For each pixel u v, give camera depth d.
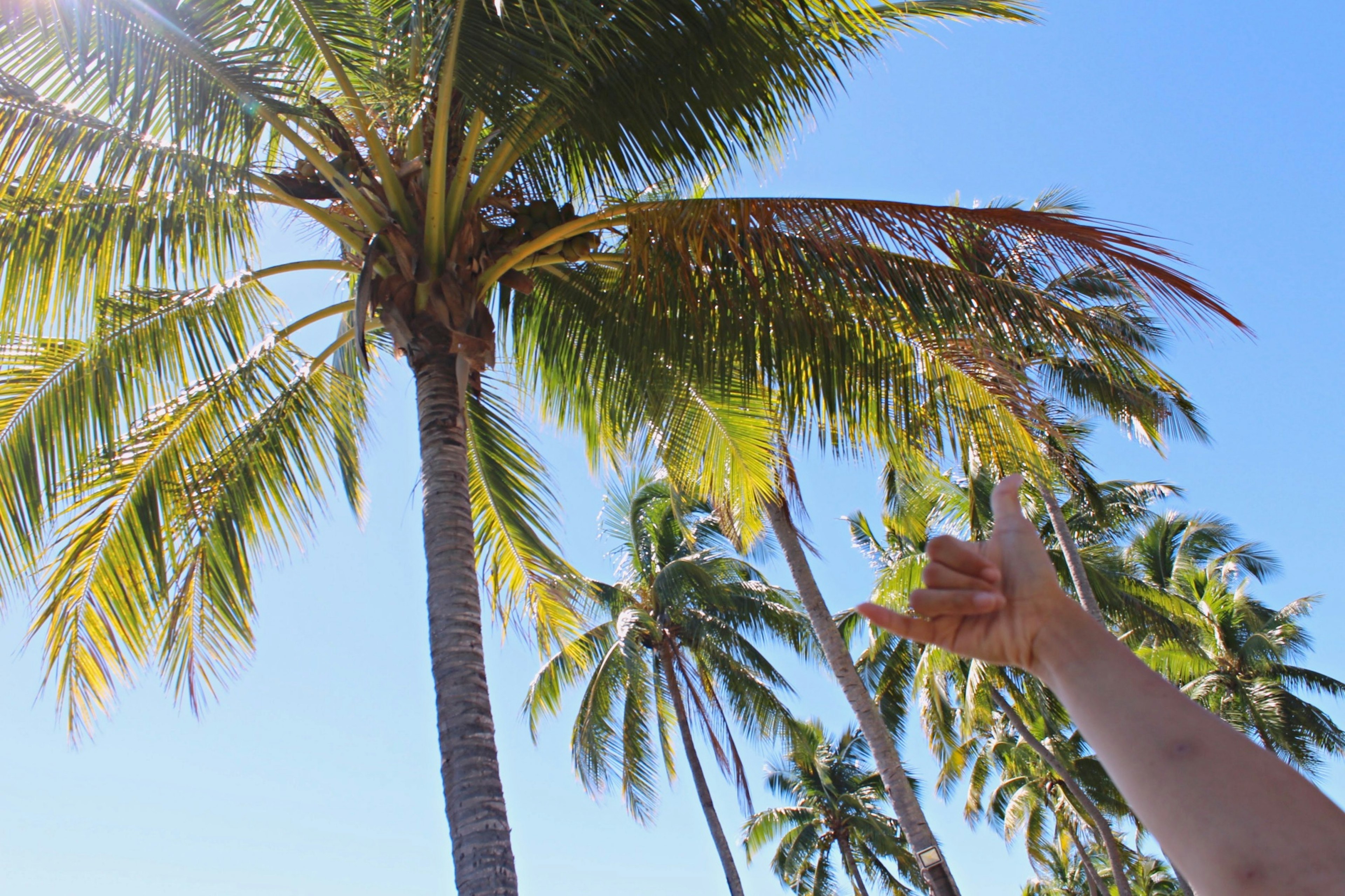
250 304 7.36
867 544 21.48
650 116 6.14
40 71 5.55
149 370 6.55
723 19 5.88
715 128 6.27
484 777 4.85
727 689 19.95
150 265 5.95
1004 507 1.35
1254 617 22.48
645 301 6.14
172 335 6.50
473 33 5.50
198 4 5.16
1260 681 22.06
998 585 1.25
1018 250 5.80
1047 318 5.96
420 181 6.12
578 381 7.95
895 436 6.62
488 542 8.88
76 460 6.37
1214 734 1.04
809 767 34.03
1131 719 1.08
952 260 5.77
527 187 7.05
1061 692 1.18
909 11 6.77
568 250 6.41
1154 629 18.66
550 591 8.99
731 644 20.03
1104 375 6.51
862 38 6.63
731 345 6.02
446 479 5.60
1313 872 0.90
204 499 6.87
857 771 34.28
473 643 5.23
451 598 5.30
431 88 5.64
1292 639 23.00
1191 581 24.05
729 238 5.64
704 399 7.89
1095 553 19.33
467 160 6.04
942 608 1.26
